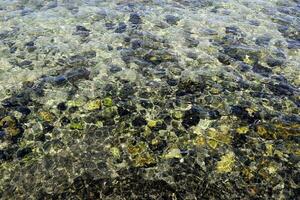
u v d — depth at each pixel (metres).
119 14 14.85
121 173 8.48
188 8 15.41
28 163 8.70
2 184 8.26
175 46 12.95
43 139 9.31
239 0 16.06
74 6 15.49
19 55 12.44
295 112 10.23
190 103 10.43
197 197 8.00
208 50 12.78
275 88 11.10
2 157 8.84
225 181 8.30
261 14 15.10
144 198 7.97
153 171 8.52
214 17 14.77
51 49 12.73
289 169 8.56
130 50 12.70
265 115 10.07
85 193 8.05
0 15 14.84
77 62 12.09
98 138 9.34
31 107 10.27
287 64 12.17
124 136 9.38
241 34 13.75
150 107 10.28
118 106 10.30
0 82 11.17
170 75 11.50
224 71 11.76
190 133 9.47
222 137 9.35
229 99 10.60
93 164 8.68
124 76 11.44
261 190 8.12
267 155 8.89
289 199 7.96
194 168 8.59
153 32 13.73
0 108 10.22
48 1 15.95
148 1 15.90
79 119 9.88
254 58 12.42
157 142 9.22
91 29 13.90
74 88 10.95
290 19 14.81
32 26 14.09
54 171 8.52
